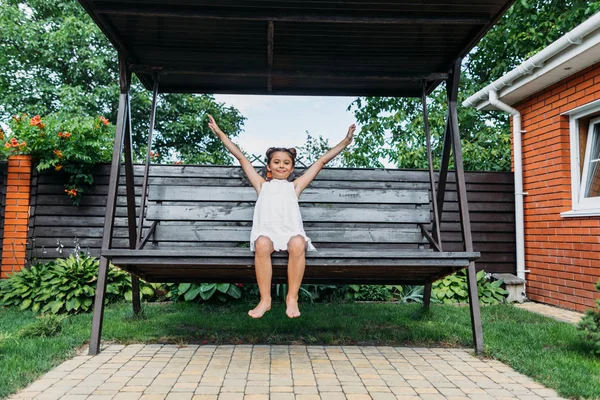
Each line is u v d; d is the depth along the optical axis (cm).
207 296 545
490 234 656
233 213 418
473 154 1163
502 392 262
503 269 657
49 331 383
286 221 341
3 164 615
